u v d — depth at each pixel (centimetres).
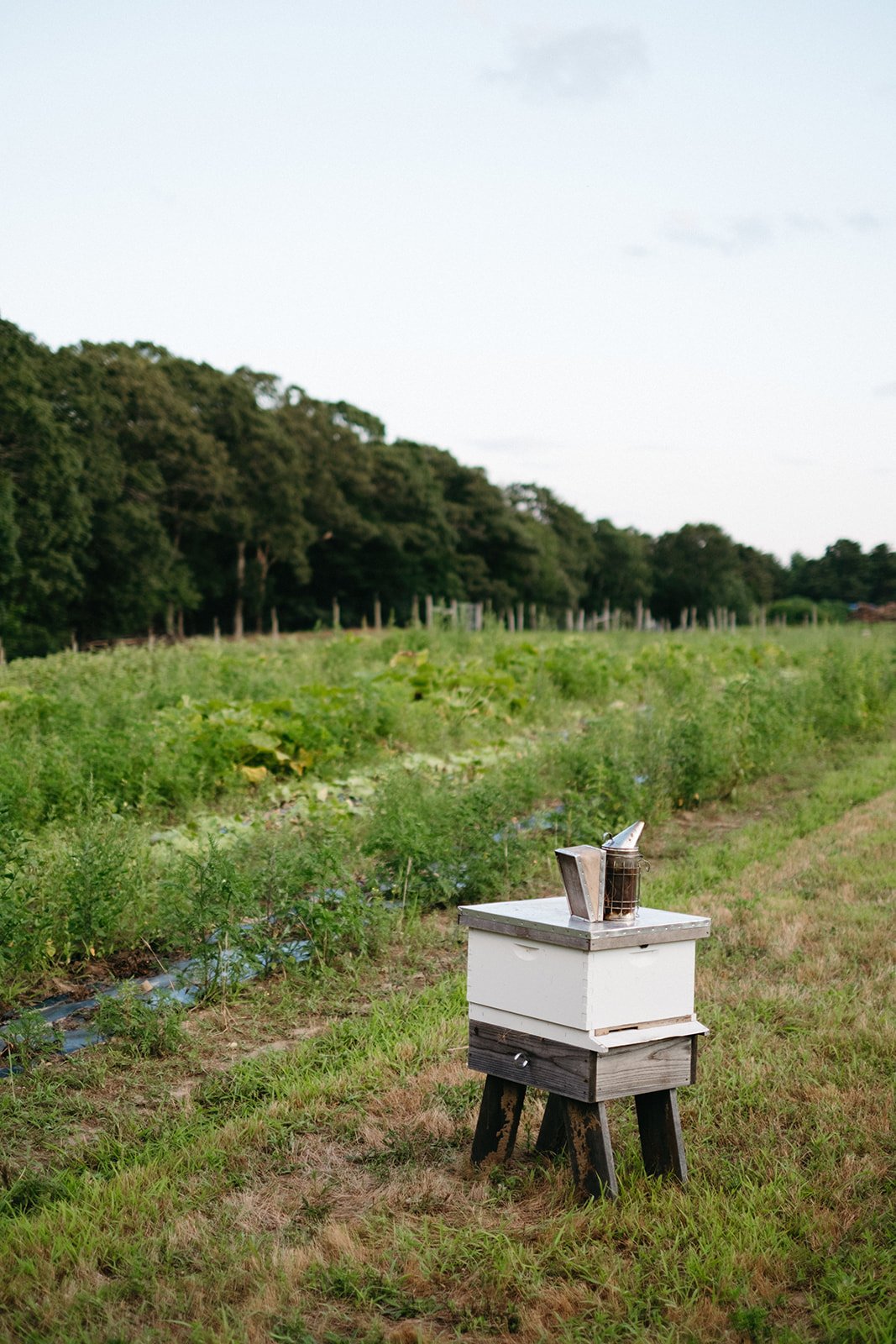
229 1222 359
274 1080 470
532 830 925
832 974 590
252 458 5447
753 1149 399
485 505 7488
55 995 583
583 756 1072
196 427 5128
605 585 9712
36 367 4088
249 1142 417
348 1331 302
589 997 350
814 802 1084
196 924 579
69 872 654
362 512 6450
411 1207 366
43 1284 325
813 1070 462
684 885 782
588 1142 362
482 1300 312
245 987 596
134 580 4531
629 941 356
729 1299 309
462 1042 508
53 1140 423
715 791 1145
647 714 1252
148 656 2111
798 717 1431
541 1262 330
